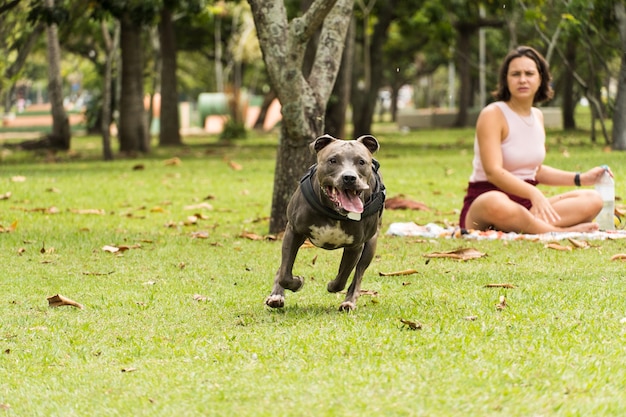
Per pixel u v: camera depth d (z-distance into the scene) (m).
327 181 5.88
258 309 6.58
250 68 57.72
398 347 5.31
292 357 5.22
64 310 6.65
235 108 37.00
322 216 6.06
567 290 6.86
